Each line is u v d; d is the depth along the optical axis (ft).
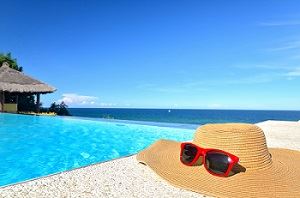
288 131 5.44
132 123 7.30
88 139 5.11
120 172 2.14
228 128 1.65
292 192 1.43
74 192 1.72
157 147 2.32
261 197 1.38
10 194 1.64
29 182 1.86
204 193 1.44
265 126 6.41
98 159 3.71
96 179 1.97
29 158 3.70
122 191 1.76
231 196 1.39
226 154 1.56
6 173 3.04
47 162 3.51
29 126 6.51
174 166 1.77
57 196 1.65
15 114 8.43
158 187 1.83
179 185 1.52
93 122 7.29
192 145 1.72
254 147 1.62
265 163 1.63
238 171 1.59
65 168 3.26
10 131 5.86
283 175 1.60
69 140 4.99
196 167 1.70
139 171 2.17
